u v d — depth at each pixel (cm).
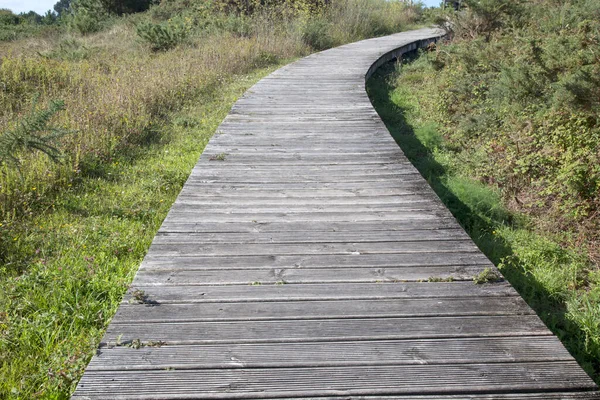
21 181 499
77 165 570
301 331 263
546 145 612
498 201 582
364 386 226
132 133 725
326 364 239
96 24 2352
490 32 1199
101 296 349
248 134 666
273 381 228
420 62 1487
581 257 454
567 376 230
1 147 478
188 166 617
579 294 398
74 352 279
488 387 224
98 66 1259
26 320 310
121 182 566
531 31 939
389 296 296
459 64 1048
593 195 520
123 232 441
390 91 1200
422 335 260
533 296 390
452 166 706
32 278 361
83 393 220
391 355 245
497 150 682
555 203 536
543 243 471
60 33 2464
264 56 1455
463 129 788
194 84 1031
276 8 1945
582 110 595
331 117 759
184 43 1645
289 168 532
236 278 315
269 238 371
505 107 750
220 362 240
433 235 376
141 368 235
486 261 336
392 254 347
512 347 250
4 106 892
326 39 1839
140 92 891
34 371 272
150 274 319
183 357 243
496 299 291
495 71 912
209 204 436
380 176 507
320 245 360
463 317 274
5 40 2311
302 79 1090
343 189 472
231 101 949
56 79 1052
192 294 297
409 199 447
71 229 441
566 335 342
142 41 1692
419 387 225
